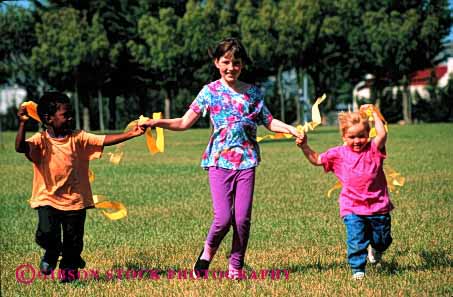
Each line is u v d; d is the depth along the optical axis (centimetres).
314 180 1962
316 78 8056
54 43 7356
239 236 837
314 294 748
